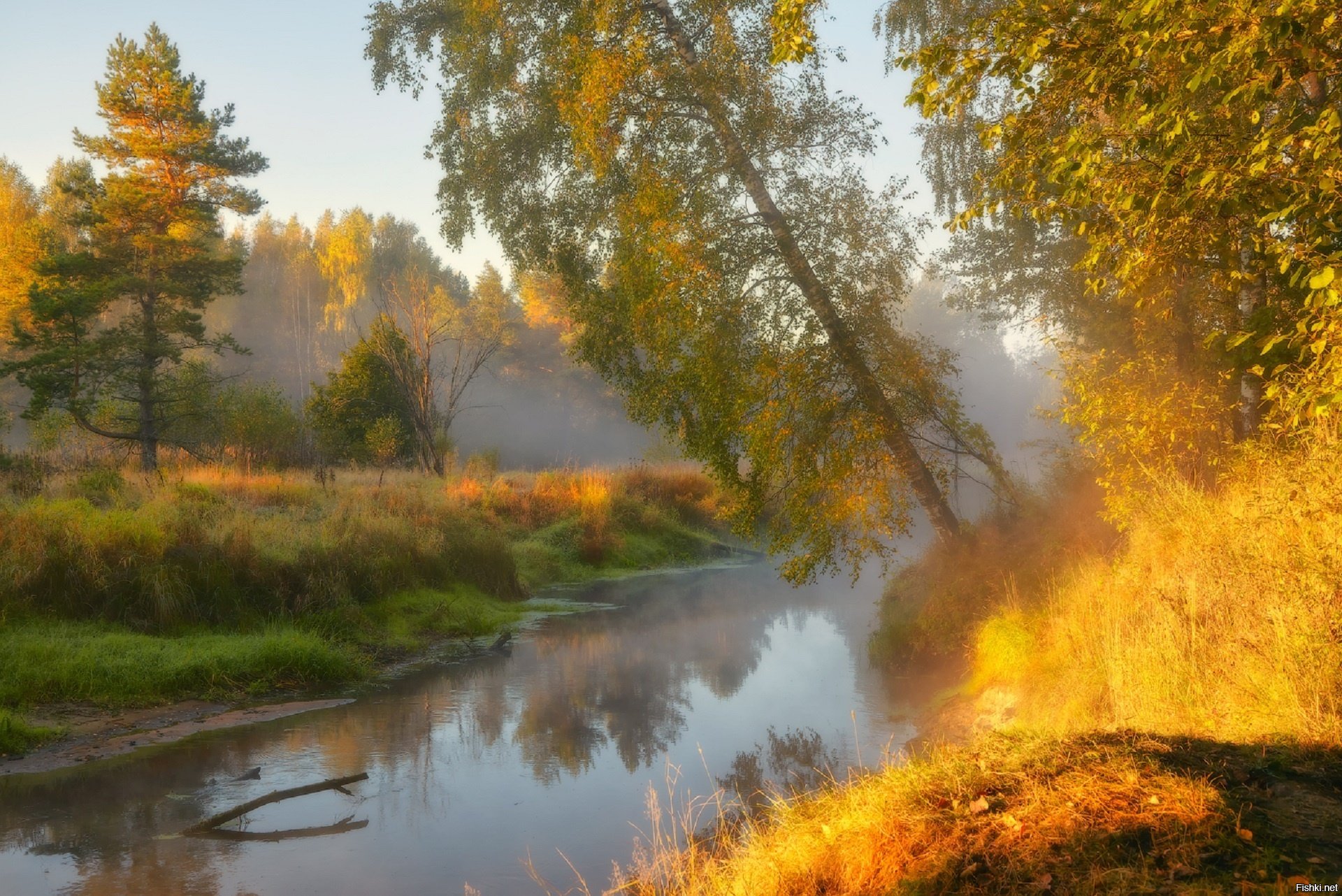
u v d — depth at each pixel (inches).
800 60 267.6
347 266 3221.0
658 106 469.4
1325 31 200.4
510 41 507.5
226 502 627.2
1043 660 316.5
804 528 476.4
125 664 390.0
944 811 154.2
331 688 436.5
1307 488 243.9
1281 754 162.6
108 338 1133.7
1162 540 307.4
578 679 462.3
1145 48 213.8
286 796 282.4
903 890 137.1
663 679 461.4
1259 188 227.6
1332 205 205.5
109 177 1197.1
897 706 384.5
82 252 1199.6
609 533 1024.2
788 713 385.1
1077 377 365.7
